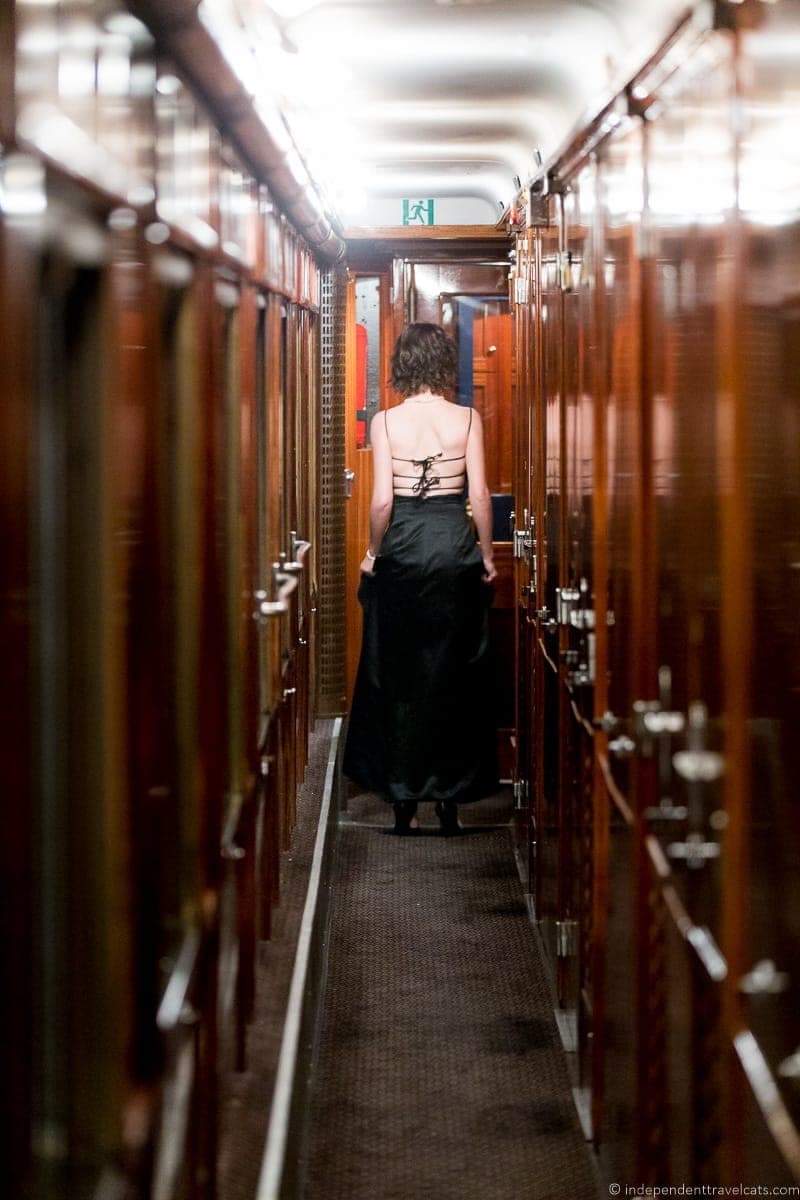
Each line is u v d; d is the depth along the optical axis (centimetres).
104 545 166
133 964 179
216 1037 266
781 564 196
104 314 165
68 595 166
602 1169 360
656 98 266
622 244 303
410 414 655
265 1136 291
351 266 775
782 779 195
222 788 290
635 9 367
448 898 611
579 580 388
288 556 514
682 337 241
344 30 416
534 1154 392
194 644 248
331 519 777
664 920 268
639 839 287
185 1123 223
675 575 252
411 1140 400
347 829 724
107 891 167
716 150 213
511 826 727
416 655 670
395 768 679
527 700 597
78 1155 166
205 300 262
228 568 328
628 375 296
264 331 418
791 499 193
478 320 775
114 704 167
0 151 122
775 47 187
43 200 137
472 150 645
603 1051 361
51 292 150
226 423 329
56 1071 165
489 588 673
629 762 302
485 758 686
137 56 188
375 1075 442
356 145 628
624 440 304
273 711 432
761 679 197
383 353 786
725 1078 204
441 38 427
